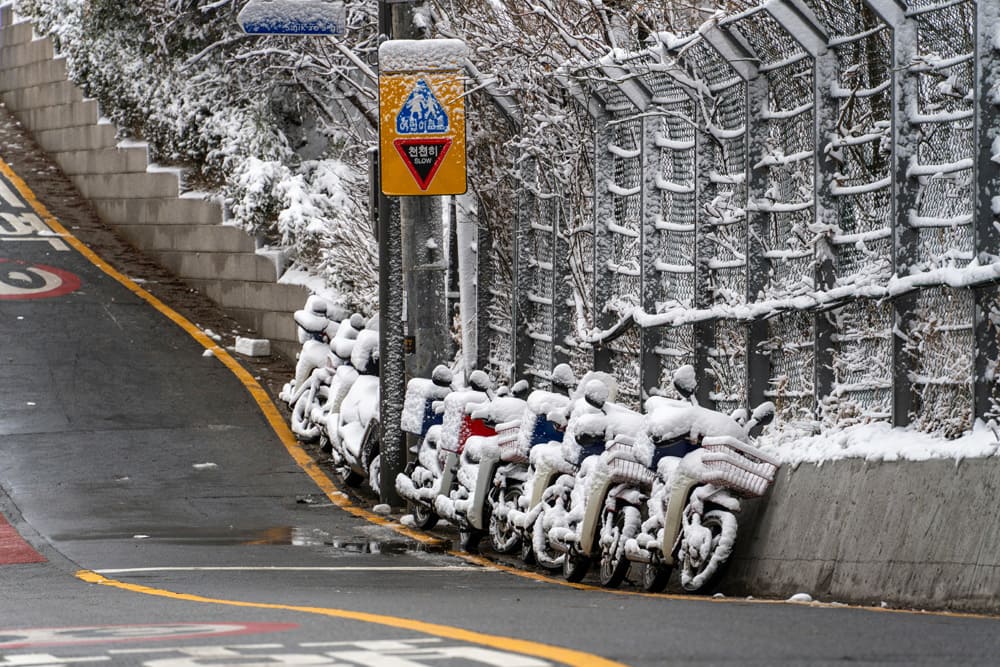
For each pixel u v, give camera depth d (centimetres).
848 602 3359
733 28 4416
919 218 3669
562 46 6041
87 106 12562
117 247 11712
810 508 3638
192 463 6981
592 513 3984
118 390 8481
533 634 2359
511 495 4725
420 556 4831
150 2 10650
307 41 9281
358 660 2044
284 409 8306
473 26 6681
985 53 3350
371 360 6650
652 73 4906
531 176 6531
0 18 14600
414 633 2386
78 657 2184
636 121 5438
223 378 8931
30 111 13838
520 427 4659
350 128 10044
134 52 11325
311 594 3466
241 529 5531
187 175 11069
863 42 4028
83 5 11656
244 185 10075
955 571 3083
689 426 3778
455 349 8062
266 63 10100
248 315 10212
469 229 7388
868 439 3656
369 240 9162
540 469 4400
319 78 9744
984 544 3034
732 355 4691
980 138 3366
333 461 7131
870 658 2064
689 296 5031
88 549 5019
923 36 3669
